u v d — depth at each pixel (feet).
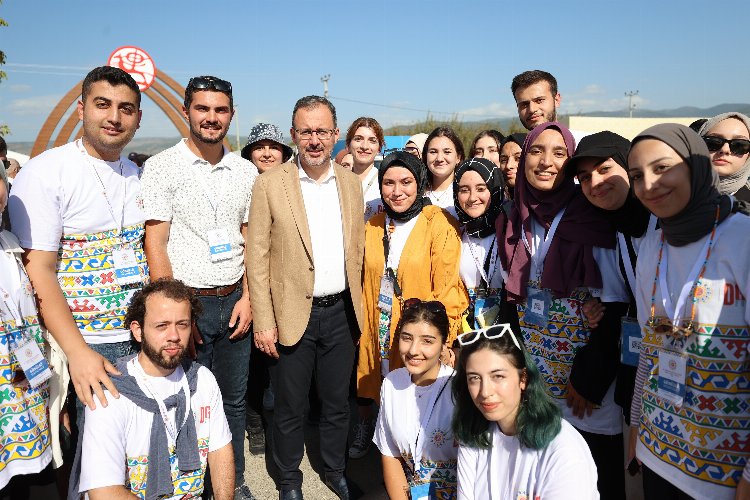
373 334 11.38
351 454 13.09
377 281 11.26
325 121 10.14
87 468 7.31
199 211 10.19
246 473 12.72
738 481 5.84
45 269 8.16
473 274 10.89
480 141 17.15
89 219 8.66
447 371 9.02
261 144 16.76
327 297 10.65
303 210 10.29
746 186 10.30
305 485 12.00
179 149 10.36
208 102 9.87
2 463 7.29
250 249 10.33
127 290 9.05
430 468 8.87
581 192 8.48
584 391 8.11
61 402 8.62
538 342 8.74
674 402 6.19
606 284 8.14
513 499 7.03
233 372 11.07
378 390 11.55
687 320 6.08
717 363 5.84
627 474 9.39
